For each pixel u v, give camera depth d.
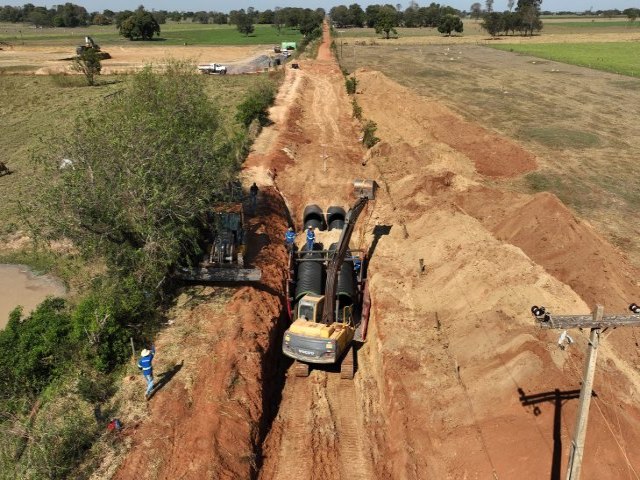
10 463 13.12
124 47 120.38
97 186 18.16
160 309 19.25
